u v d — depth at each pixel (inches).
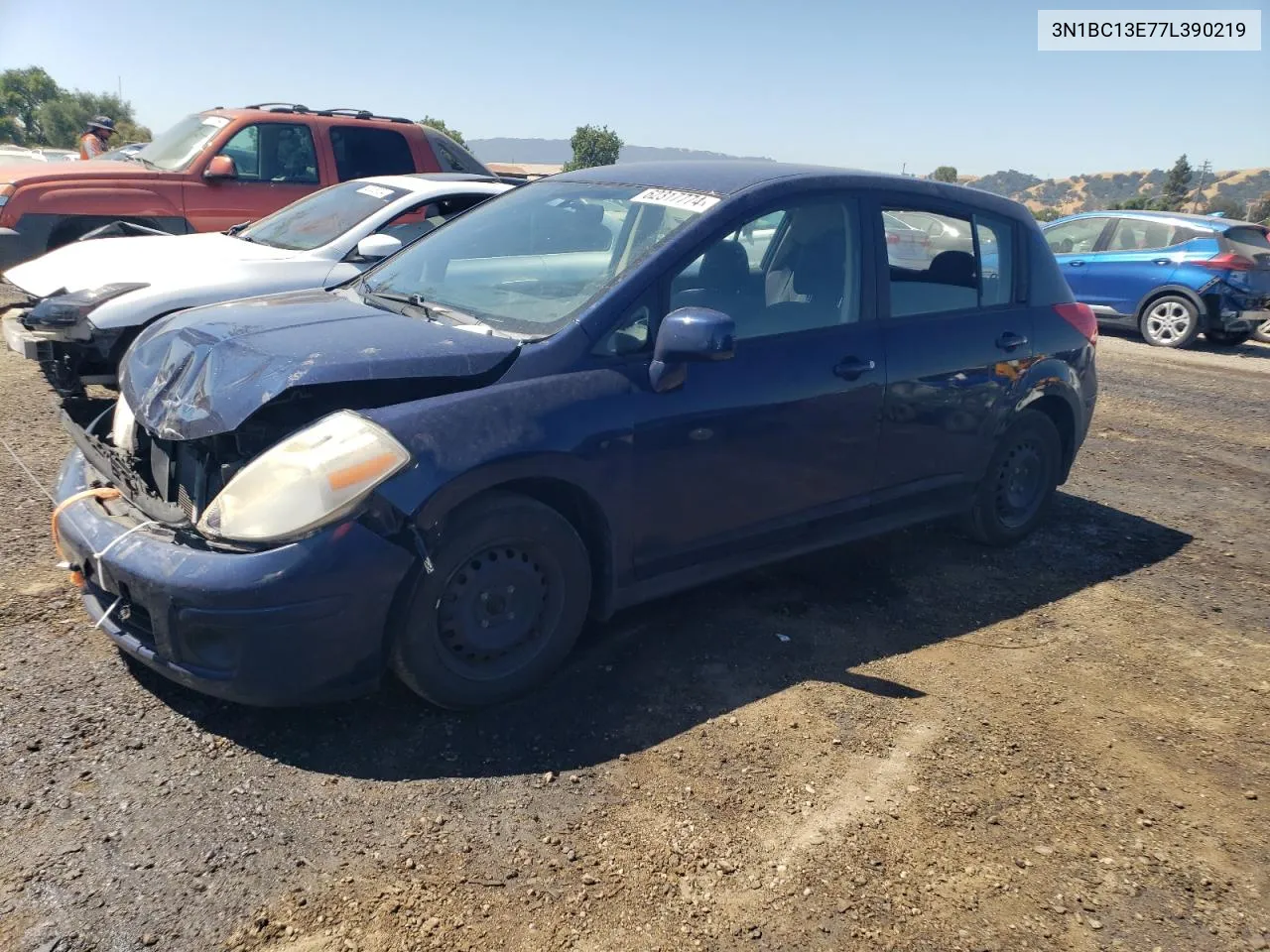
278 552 108.2
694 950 91.4
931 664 148.6
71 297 212.5
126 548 115.0
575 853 102.8
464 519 118.6
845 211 161.0
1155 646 159.9
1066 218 562.6
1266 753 130.6
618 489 131.3
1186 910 100.7
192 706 124.3
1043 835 110.9
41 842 99.3
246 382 117.2
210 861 98.3
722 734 126.1
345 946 89.1
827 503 159.2
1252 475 265.3
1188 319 492.4
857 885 101.0
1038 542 204.4
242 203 337.1
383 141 364.8
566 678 137.2
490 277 151.0
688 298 140.6
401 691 131.3
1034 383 187.0
